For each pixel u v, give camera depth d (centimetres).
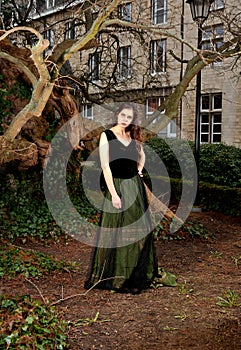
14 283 473
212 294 472
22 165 779
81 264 587
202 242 736
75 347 334
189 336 363
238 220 912
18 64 455
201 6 795
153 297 455
